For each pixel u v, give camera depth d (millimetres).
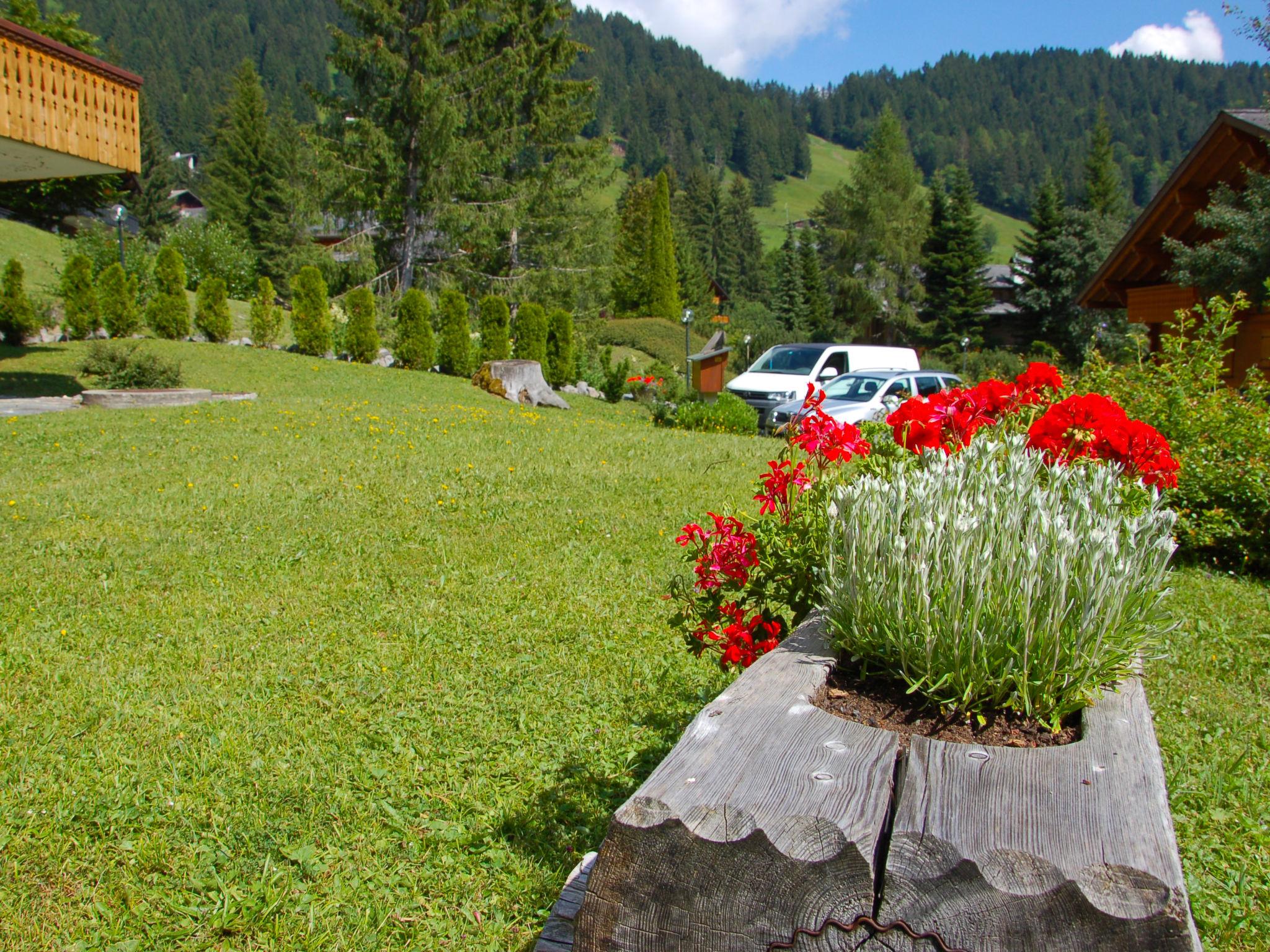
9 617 5148
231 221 56188
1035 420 3395
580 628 5117
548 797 3361
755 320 62438
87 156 10453
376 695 4219
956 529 1888
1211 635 5082
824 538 2729
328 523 7301
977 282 54969
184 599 5523
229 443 10398
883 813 1386
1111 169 59375
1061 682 1797
